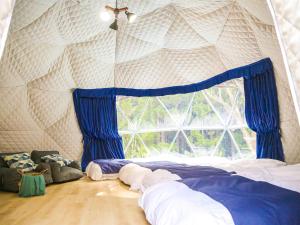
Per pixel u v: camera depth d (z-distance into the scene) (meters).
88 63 6.67
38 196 4.36
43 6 5.06
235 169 4.36
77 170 5.95
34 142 6.55
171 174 3.88
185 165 4.97
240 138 7.38
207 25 5.89
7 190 4.80
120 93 7.32
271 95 5.51
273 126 5.57
